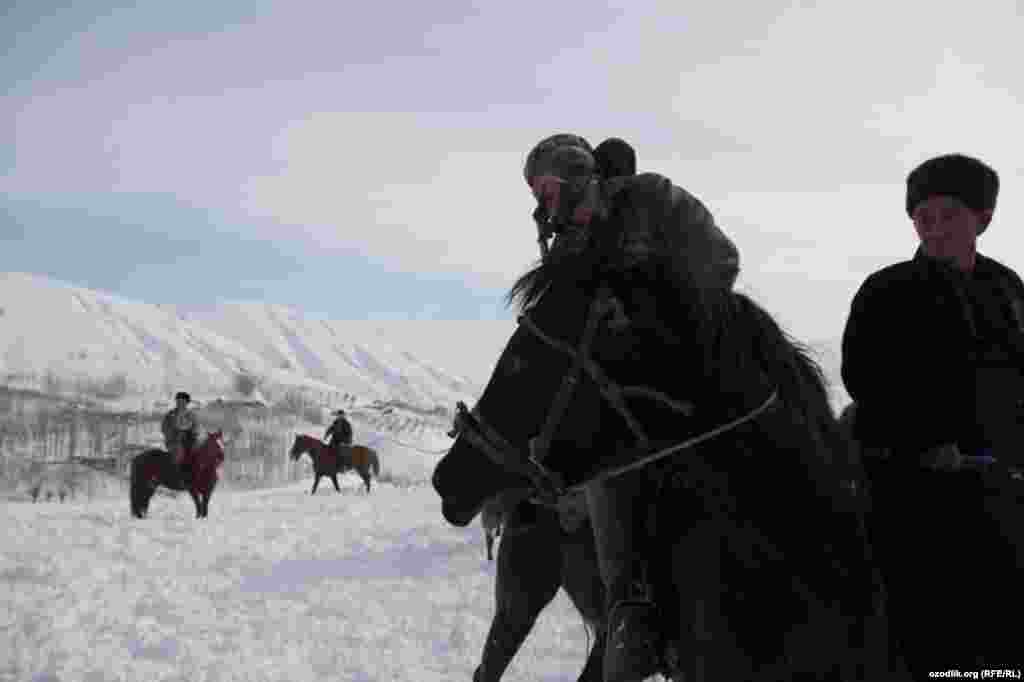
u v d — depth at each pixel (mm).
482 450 2768
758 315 3031
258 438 89312
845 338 3180
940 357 2980
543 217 3025
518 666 7777
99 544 14867
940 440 2955
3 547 14391
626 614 2986
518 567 5035
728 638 2777
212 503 26562
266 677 7648
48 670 7730
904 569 2967
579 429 2715
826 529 2814
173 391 198125
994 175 3090
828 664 2734
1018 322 3070
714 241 2945
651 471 3002
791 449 2857
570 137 3148
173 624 9477
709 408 2814
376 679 7602
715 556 2838
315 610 10203
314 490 33219
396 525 18406
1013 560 2869
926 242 3102
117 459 88062
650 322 2736
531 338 2775
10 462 86000
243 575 12445
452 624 9484
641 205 2875
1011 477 2951
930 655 2896
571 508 3912
